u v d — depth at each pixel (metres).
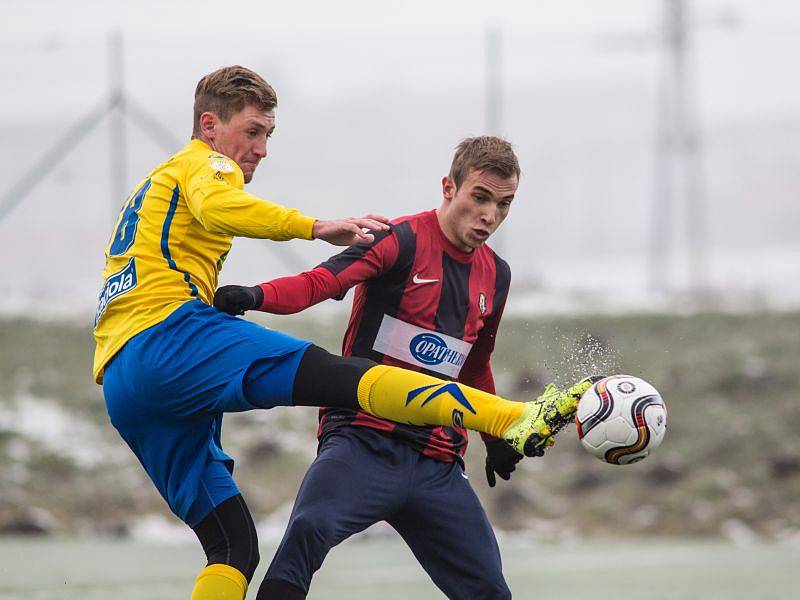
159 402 15.91
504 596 17.59
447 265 17.69
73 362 65.44
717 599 30.14
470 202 17.28
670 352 65.56
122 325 16.05
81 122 65.19
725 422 59.19
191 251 16.36
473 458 56.62
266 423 60.22
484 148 17.27
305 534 16.28
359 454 16.97
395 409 15.51
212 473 17.02
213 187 15.66
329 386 15.54
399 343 17.50
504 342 65.19
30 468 54.25
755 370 63.06
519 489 54.62
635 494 54.72
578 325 67.50
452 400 15.48
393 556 40.91
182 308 15.88
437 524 17.34
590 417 15.15
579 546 46.84
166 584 32.19
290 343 15.77
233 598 16.38
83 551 42.28
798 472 55.16
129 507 52.31
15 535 48.56
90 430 58.88
